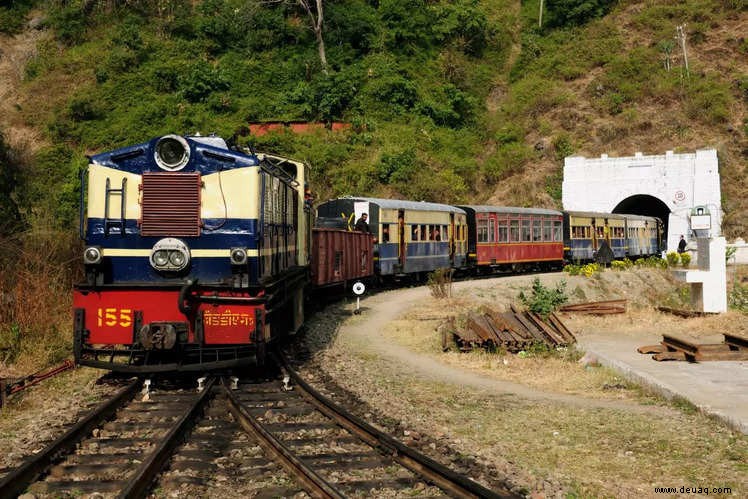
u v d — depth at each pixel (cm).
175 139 911
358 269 2180
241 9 5822
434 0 6450
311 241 1559
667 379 998
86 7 6009
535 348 1342
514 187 4822
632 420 828
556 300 1903
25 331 1240
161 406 820
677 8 6384
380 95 5162
